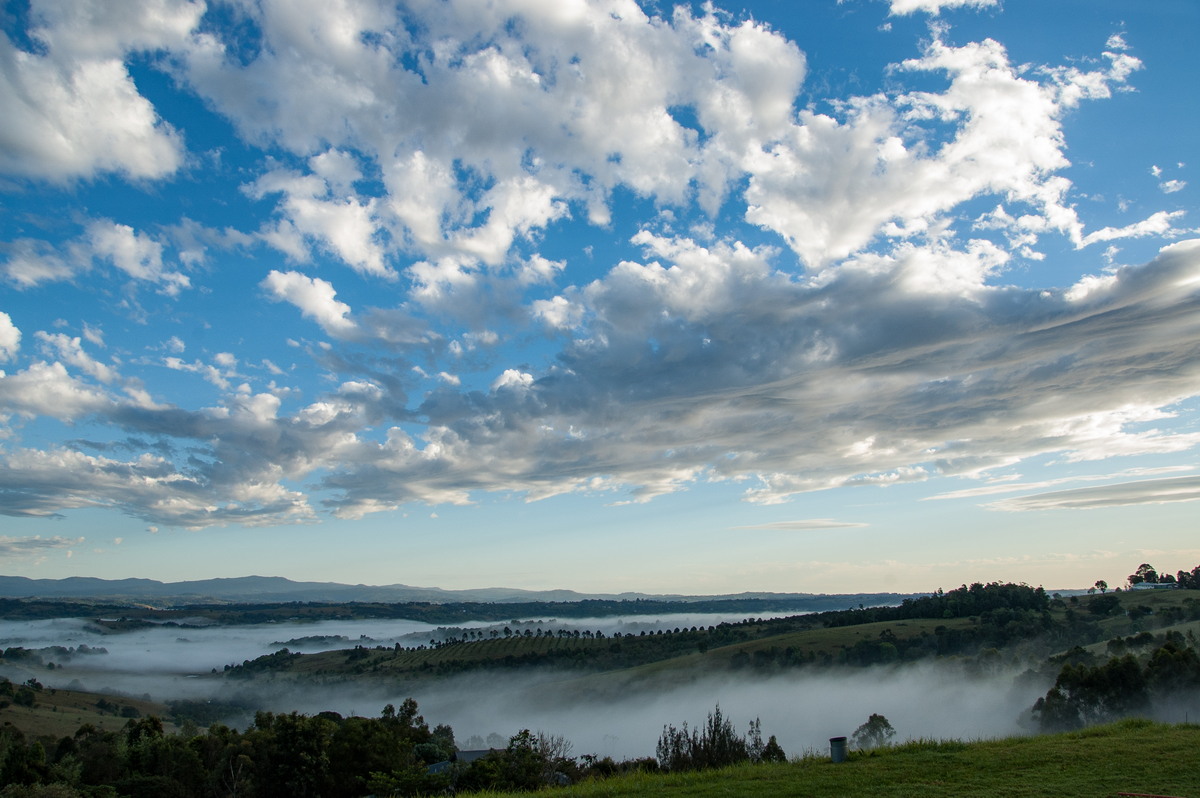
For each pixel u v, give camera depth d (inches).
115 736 3363.7
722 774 718.5
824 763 735.7
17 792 1181.7
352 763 2193.7
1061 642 5703.7
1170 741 703.7
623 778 797.9
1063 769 621.0
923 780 613.0
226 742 2743.6
